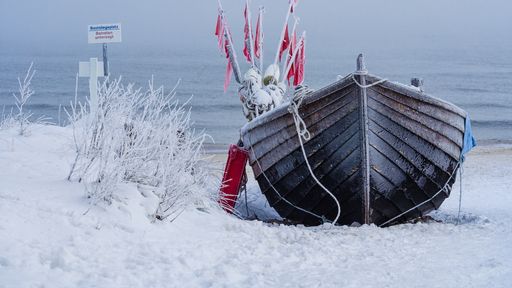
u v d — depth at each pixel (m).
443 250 7.53
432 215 11.12
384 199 9.61
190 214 8.34
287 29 12.22
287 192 9.93
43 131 9.96
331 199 9.73
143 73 93.00
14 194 6.54
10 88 68.69
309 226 9.95
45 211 6.40
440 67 106.56
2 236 5.58
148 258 6.00
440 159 9.66
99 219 6.63
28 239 5.71
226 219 8.67
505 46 196.50
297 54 12.15
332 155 9.41
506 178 16.41
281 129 9.55
